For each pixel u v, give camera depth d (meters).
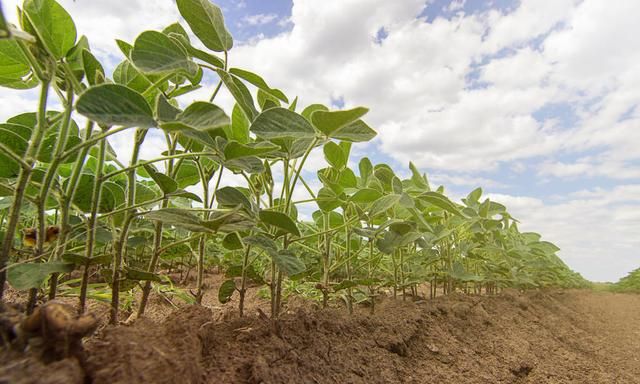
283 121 1.02
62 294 1.14
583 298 5.48
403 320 1.78
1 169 0.90
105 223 1.30
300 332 1.25
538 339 2.23
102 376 0.60
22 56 0.87
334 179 1.83
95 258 0.87
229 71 1.10
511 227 4.66
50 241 1.06
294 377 0.97
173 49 0.93
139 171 1.66
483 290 4.85
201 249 1.40
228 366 0.89
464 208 2.74
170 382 0.65
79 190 1.05
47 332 0.59
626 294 6.79
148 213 0.96
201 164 1.46
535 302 3.60
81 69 0.88
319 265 2.46
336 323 1.44
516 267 4.11
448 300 2.65
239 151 0.97
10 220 0.71
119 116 0.67
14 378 0.52
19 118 1.07
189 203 1.70
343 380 1.09
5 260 0.70
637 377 1.90
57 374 0.55
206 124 0.75
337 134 1.06
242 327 1.13
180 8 1.00
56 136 0.94
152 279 0.99
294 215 2.00
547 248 4.21
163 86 1.18
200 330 0.91
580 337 2.68
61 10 0.81
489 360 1.67
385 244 1.82
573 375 1.72
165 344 0.75
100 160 0.90
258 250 2.21
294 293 2.36
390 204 1.58
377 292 2.62
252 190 1.42
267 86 1.12
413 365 1.43
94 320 0.64
